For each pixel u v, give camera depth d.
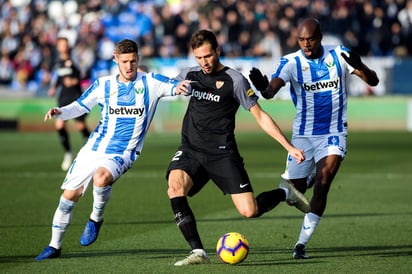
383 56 77.94
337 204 32.88
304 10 78.00
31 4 87.75
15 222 28.16
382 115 74.00
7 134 72.94
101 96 21.42
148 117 21.53
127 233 26.06
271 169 45.66
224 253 20.00
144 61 75.31
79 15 86.50
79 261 21.22
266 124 20.48
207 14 81.31
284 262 21.00
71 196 21.25
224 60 74.19
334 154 22.44
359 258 21.64
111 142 21.48
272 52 76.94
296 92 23.02
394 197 34.88
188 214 20.38
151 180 41.03
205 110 20.81
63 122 45.03
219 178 20.80
